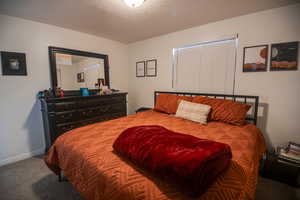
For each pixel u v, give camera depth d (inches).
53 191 58.1
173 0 63.6
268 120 75.9
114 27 96.5
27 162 81.0
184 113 80.3
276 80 72.2
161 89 120.0
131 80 142.3
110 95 109.3
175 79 110.9
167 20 85.4
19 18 79.7
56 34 93.7
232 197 27.1
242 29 79.4
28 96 85.6
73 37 102.0
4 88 77.6
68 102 86.3
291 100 69.5
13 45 78.7
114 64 131.6
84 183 39.1
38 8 69.6
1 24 74.6
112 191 30.8
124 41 131.2
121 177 31.8
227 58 86.3
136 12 74.9
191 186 25.3
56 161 56.4
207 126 67.9
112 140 51.1
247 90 80.8
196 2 65.4
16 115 82.3
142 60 130.2
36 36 86.1
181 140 37.9
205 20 85.6
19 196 55.6
